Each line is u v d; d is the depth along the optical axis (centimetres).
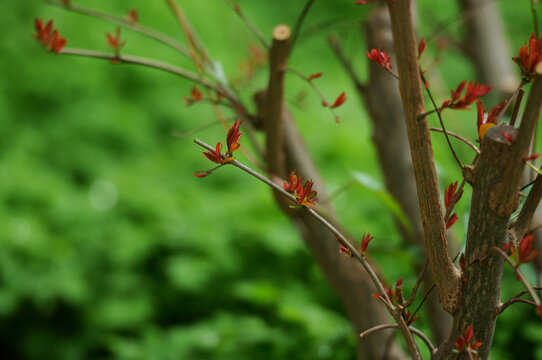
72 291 438
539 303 132
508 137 137
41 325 446
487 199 140
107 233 471
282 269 394
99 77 685
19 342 442
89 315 436
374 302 184
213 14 751
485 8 300
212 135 641
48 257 455
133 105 679
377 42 200
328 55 775
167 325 417
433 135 315
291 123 190
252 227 411
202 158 577
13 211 497
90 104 668
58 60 693
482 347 145
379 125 204
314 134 571
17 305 436
